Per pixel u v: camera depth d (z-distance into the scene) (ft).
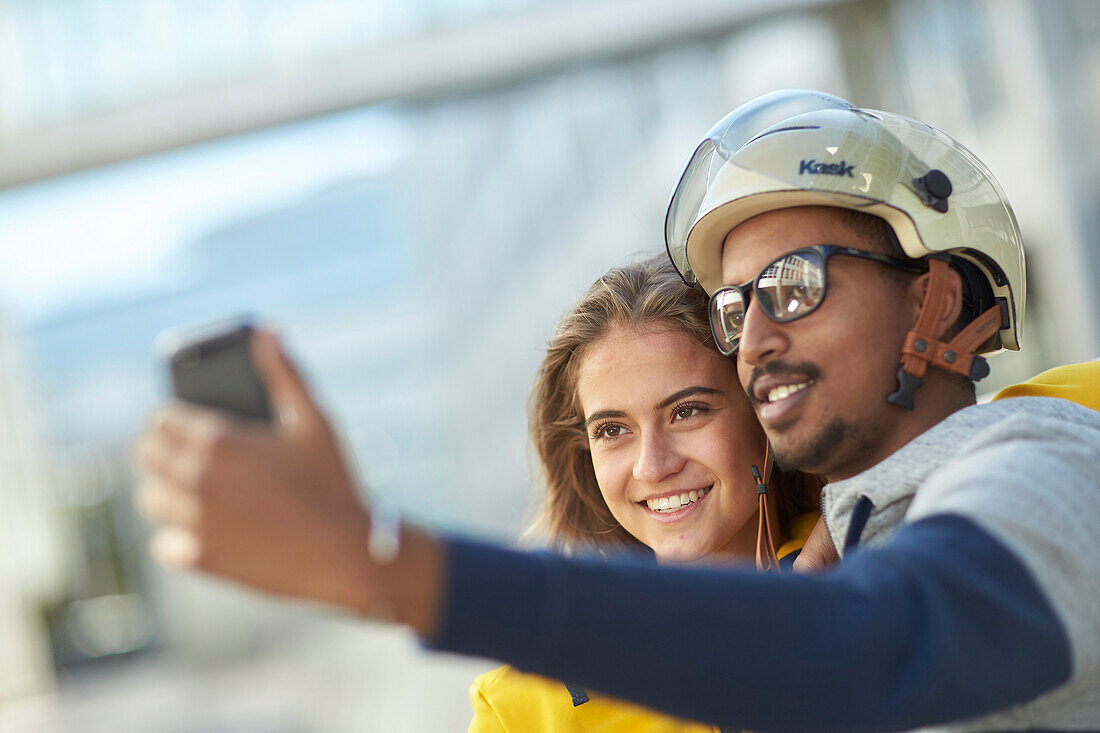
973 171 2.57
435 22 12.94
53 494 23.16
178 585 23.02
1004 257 2.55
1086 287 12.30
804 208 2.43
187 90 12.99
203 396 1.54
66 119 13.08
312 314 18.02
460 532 1.66
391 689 16.69
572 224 13.94
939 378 2.43
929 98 13.26
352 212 19.27
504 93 14.08
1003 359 13.02
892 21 13.26
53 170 13.34
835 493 2.36
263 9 12.91
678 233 3.00
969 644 1.67
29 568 22.76
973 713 1.71
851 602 1.68
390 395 15.67
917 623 1.68
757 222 2.48
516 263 14.19
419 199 14.51
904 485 2.24
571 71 13.91
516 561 1.61
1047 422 2.09
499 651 1.59
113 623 23.62
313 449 1.52
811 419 2.34
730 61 13.60
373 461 15.38
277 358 1.55
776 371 2.37
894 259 2.39
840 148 2.42
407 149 14.51
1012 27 12.64
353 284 17.92
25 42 13.00
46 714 20.75
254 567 1.47
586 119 13.88
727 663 1.61
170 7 12.94
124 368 23.41
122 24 13.00
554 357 3.76
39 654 22.81
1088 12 12.40
